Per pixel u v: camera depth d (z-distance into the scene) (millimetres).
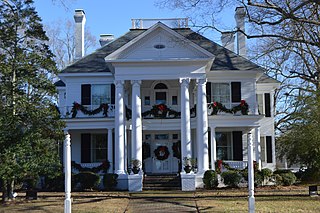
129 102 32719
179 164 31594
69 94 32594
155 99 33094
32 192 20891
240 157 31781
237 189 26656
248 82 32219
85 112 31406
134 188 27453
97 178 28000
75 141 32594
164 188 27734
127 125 31234
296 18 20250
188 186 27156
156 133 33031
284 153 35188
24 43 20781
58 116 20891
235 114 30844
